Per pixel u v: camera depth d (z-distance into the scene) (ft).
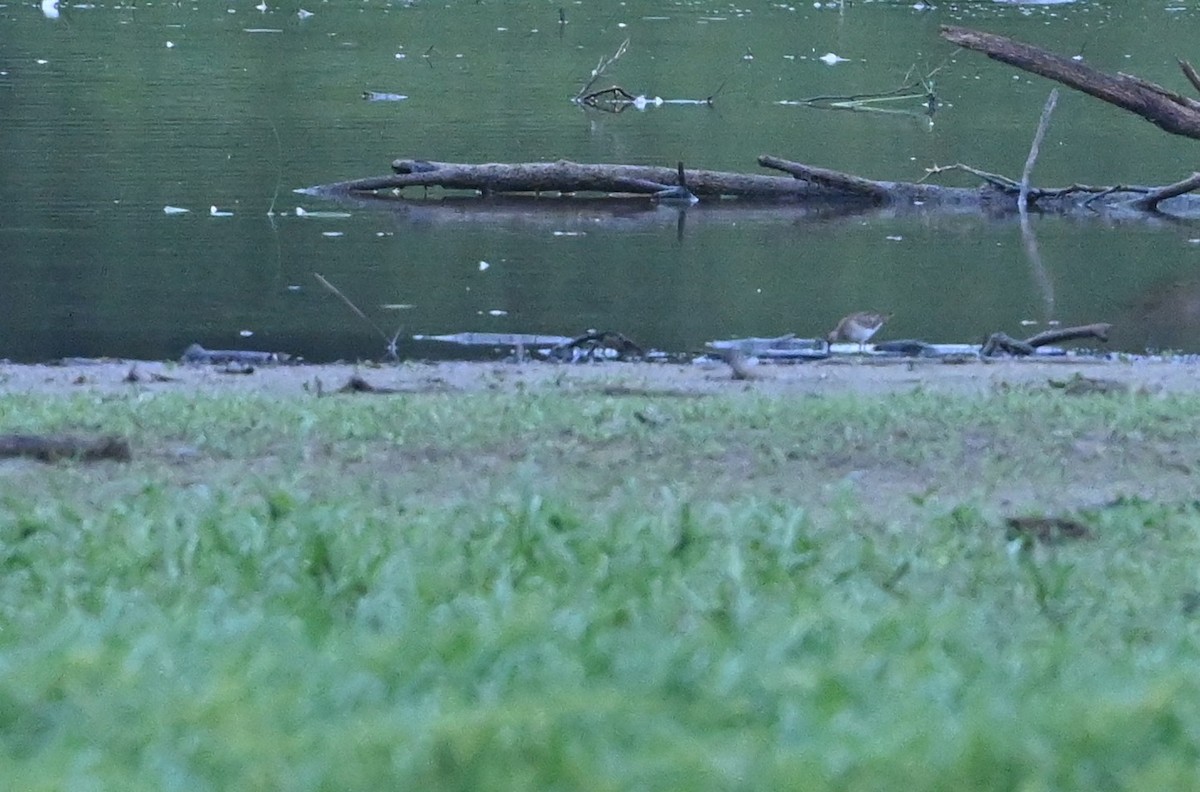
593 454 55.31
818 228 128.88
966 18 249.14
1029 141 163.43
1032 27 236.43
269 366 84.94
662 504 46.42
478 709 25.16
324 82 187.52
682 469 53.16
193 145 151.43
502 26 238.07
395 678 27.27
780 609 33.04
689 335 95.55
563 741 23.71
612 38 227.81
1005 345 92.12
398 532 40.34
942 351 92.27
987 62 214.48
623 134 163.22
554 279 109.81
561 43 222.48
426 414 62.64
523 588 35.19
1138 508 46.52
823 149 158.10
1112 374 81.71
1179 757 24.16
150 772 22.85
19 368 82.79
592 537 39.63
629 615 32.24
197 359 87.56
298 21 237.66
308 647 29.45
